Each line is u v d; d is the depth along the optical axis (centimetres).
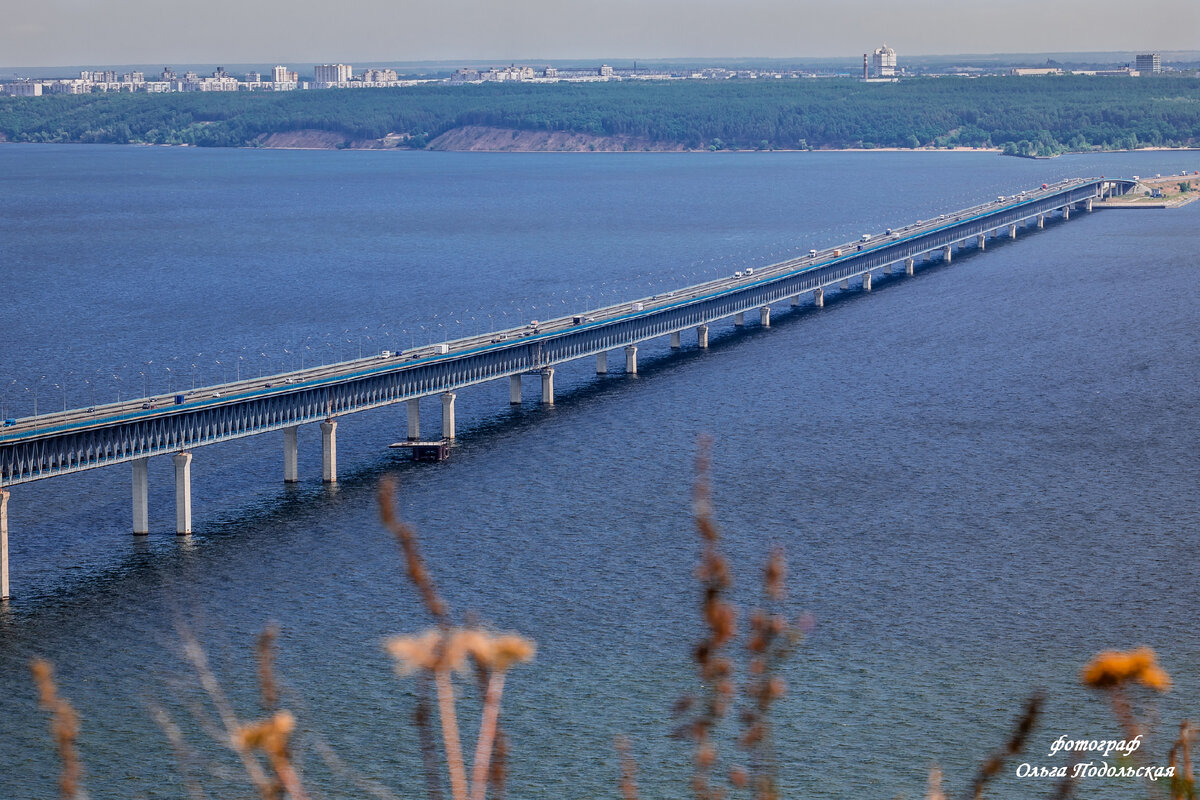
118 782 10756
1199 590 14925
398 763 11006
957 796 10294
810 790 10544
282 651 13362
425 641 1201
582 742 11412
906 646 13400
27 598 14888
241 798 10419
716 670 1489
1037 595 14850
